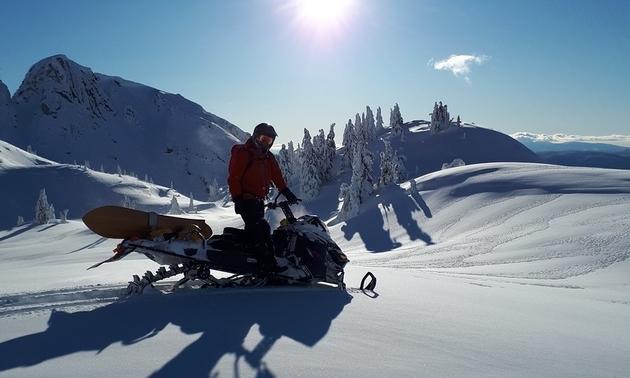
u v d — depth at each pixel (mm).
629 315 5332
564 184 35812
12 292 4457
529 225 27219
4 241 85375
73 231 88250
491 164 51531
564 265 15172
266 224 5074
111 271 6492
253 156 5039
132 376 2445
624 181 33781
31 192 144750
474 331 3652
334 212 67562
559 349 3318
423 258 21891
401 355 2951
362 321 3744
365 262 21562
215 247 4906
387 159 57125
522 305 5285
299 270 5227
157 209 140375
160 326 3363
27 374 2443
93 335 3125
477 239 27047
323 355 2885
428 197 45875
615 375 2822
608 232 19844
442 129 123000
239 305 4066
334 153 109250
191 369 2570
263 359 2770
